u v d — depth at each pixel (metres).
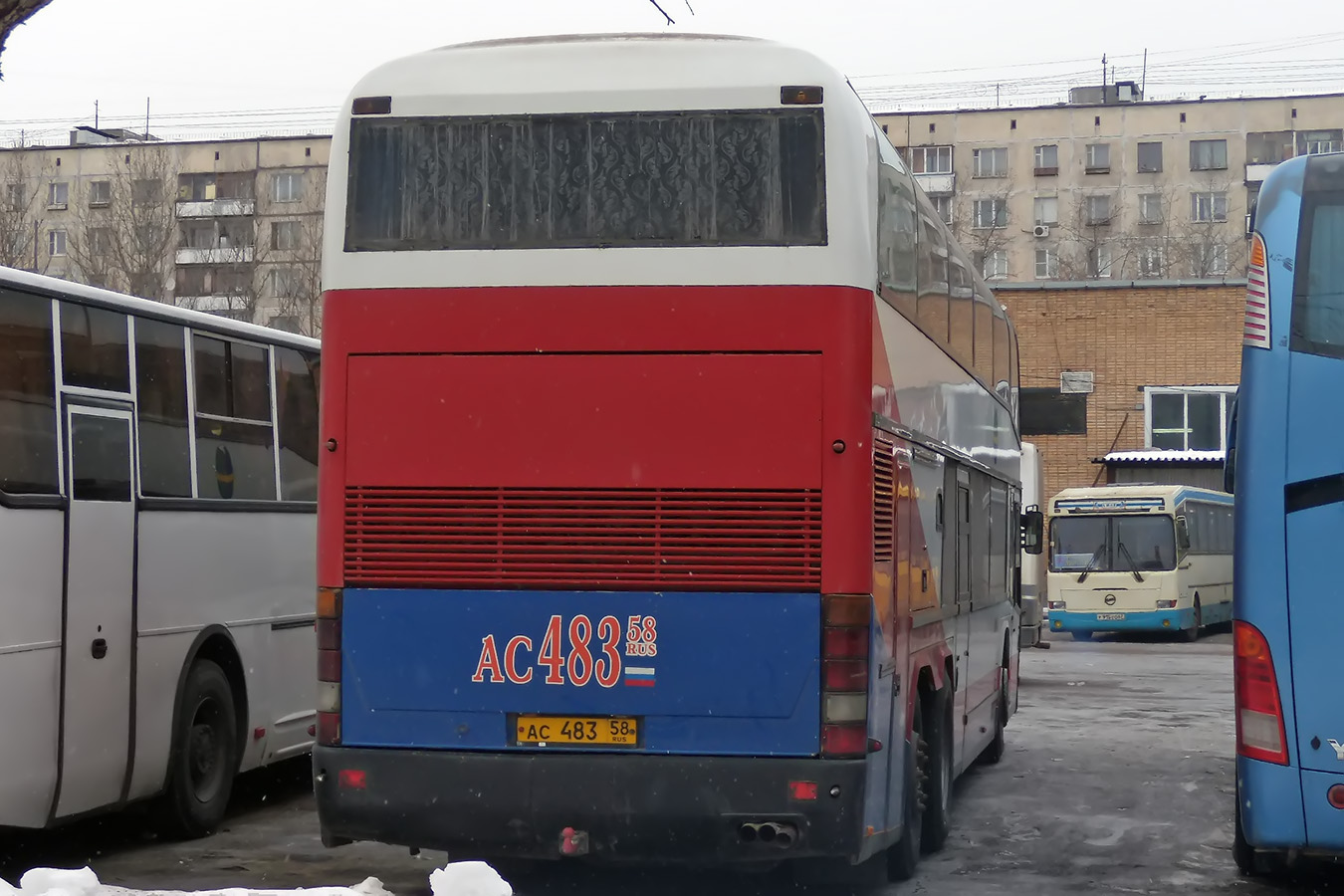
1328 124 83.06
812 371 7.14
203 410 10.27
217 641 10.48
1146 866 9.21
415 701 7.24
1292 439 7.36
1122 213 84.81
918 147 87.25
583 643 7.17
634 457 7.19
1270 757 7.29
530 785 7.08
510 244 7.35
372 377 7.36
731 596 7.12
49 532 8.44
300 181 80.50
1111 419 41.94
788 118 7.31
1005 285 42.56
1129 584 34.81
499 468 7.26
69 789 8.55
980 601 11.87
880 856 8.36
